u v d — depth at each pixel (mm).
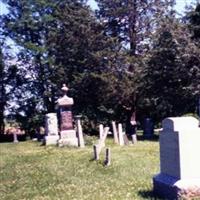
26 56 57875
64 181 15977
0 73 58156
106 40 51031
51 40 55906
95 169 18062
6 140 54938
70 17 53469
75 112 52656
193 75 39969
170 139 11648
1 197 14242
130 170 16969
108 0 51438
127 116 52312
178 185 10992
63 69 55094
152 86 43469
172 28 41250
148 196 11797
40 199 13117
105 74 49469
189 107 42156
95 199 11984
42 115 56656
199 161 11211
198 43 41375
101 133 28172
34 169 19719
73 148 28688
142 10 51625
